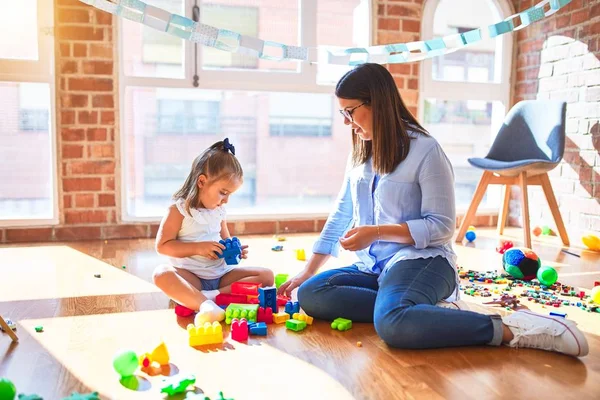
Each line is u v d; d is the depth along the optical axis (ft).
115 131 10.91
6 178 10.78
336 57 8.75
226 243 6.38
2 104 10.59
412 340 5.04
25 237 10.68
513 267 7.78
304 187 12.55
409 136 5.67
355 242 5.45
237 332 5.41
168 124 11.53
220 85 11.42
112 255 9.39
